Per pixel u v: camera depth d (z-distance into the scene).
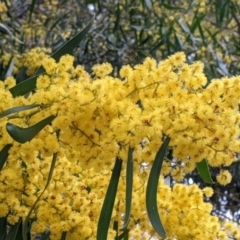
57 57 0.57
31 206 0.54
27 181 0.54
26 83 0.52
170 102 0.41
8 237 0.54
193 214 0.53
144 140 0.44
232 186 1.62
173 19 1.34
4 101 0.46
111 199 0.46
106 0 1.42
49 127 0.46
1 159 0.48
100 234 0.46
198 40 1.37
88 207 0.54
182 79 0.44
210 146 0.43
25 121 0.47
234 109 0.43
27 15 1.56
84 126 0.44
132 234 0.57
